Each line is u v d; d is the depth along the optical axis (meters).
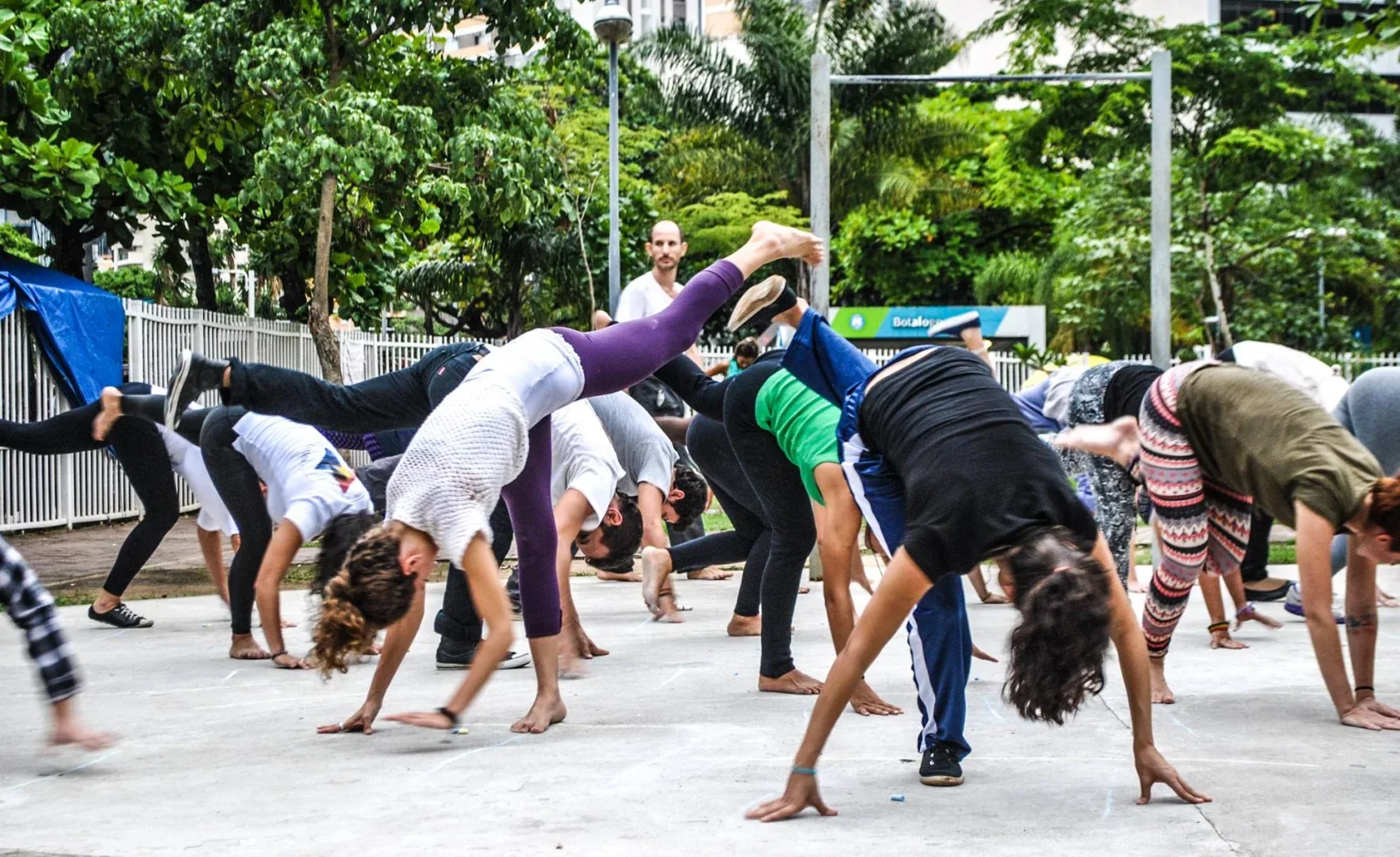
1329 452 4.27
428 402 5.17
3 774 3.86
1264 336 24.62
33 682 5.38
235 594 5.95
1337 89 25.98
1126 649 3.32
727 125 28.27
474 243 23.42
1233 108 24.33
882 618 3.19
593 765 3.88
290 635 6.71
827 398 4.64
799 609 7.52
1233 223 23.89
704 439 6.04
